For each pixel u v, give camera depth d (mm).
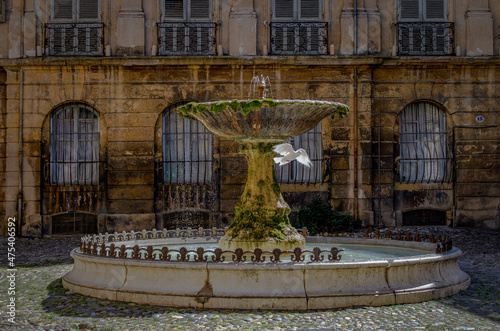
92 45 19969
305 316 7211
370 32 20047
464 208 19891
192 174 19969
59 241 18328
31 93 19844
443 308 7773
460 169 19969
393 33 20188
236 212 9664
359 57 19422
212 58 19375
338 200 19656
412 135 20234
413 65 19844
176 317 7223
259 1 20172
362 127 19750
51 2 20156
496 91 20062
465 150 19984
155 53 19906
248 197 9617
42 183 19797
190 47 20031
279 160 7258
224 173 19656
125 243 11531
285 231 9422
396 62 19656
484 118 20031
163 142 20016
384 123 19922
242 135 9383
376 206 19719
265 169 9695
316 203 18875
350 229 18531
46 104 19812
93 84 19828
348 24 19969
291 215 19719
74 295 8633
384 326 6871
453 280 8891
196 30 20047
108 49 19875
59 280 10406
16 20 19953
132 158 19719
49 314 7602
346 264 7746
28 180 19719
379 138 19797
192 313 7398
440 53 20219
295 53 20047
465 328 6844
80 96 19812
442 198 20078
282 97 19688
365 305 7730
